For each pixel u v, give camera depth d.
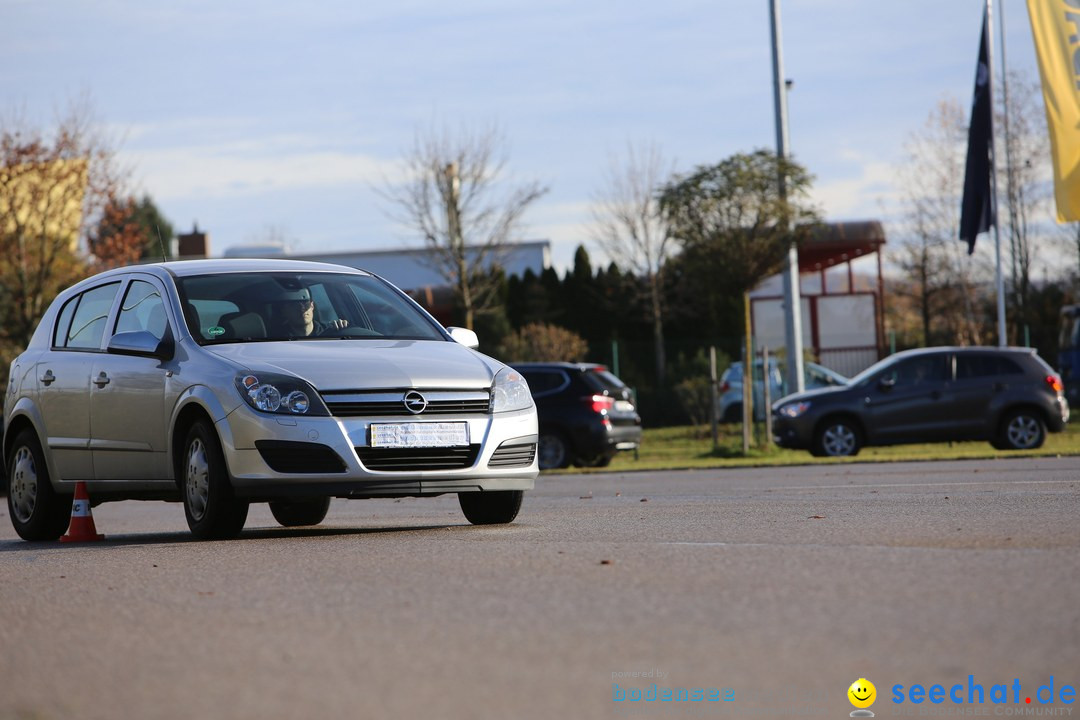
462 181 73.00
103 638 8.71
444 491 15.11
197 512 15.59
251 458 14.86
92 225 60.41
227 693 6.91
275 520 20.92
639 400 60.38
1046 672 6.62
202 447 15.50
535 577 10.47
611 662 7.18
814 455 41.09
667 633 7.89
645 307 80.25
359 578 10.93
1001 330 46.41
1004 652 7.05
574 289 80.94
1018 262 75.31
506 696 6.55
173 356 16.31
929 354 41.00
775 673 6.77
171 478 16.14
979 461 34.00
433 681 6.95
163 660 7.86
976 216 46.47
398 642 8.05
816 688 6.45
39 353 19.05
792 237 47.31
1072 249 74.81
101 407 17.23
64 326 18.94
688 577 10.07
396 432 14.93
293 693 6.84
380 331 16.94
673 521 15.64
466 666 7.27
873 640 7.44
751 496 21.08
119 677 7.46
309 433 14.71
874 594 8.92
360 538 14.76
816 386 62.97
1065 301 75.94
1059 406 40.53
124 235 60.94
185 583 11.17
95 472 17.45
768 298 78.31
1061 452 36.50
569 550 12.24
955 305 80.19
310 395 14.86
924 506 16.61
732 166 47.44
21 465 18.88
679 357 62.59
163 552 14.02
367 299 17.52
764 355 46.06
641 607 8.80
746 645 7.45
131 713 6.61
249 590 10.54
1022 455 35.75
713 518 15.90
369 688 6.86
